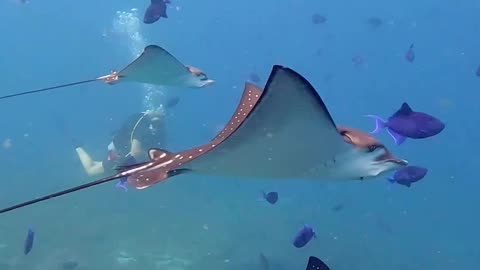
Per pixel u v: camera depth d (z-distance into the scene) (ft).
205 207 45.62
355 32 230.07
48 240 31.14
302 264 31.40
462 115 266.36
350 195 62.08
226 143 8.20
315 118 7.99
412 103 254.06
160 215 40.34
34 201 6.97
